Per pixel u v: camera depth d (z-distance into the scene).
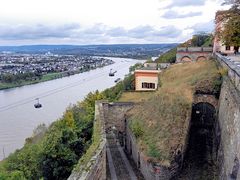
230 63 28.89
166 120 27.84
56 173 27.42
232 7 40.53
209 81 31.33
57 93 105.44
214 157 25.19
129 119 35.22
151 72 54.88
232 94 20.62
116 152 35.12
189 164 25.20
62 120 44.44
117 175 27.62
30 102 92.81
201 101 31.34
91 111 44.78
